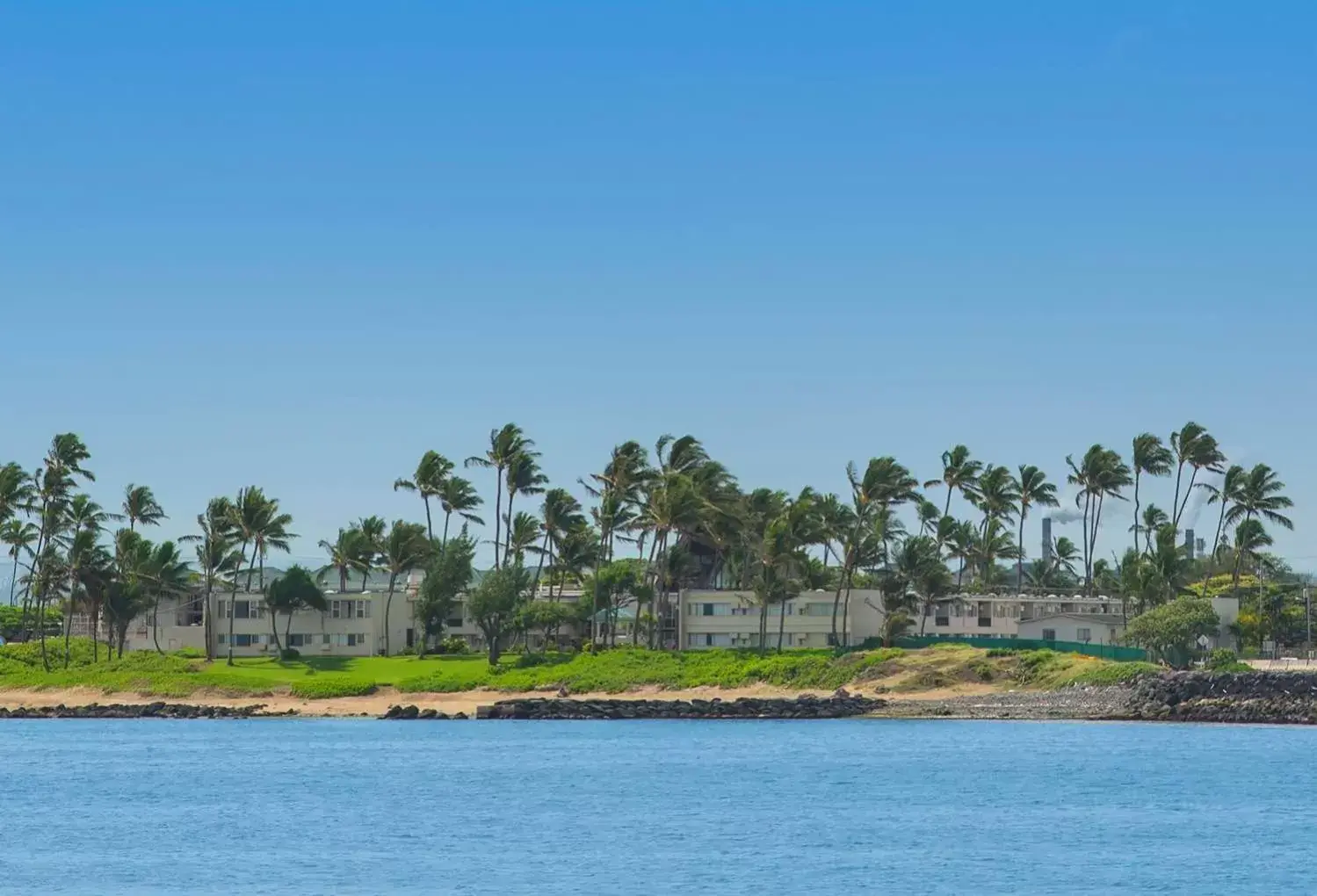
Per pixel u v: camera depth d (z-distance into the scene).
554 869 81.69
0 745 163.88
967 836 92.31
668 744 155.25
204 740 168.50
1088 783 118.50
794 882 78.00
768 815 101.75
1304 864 82.44
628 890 75.94
